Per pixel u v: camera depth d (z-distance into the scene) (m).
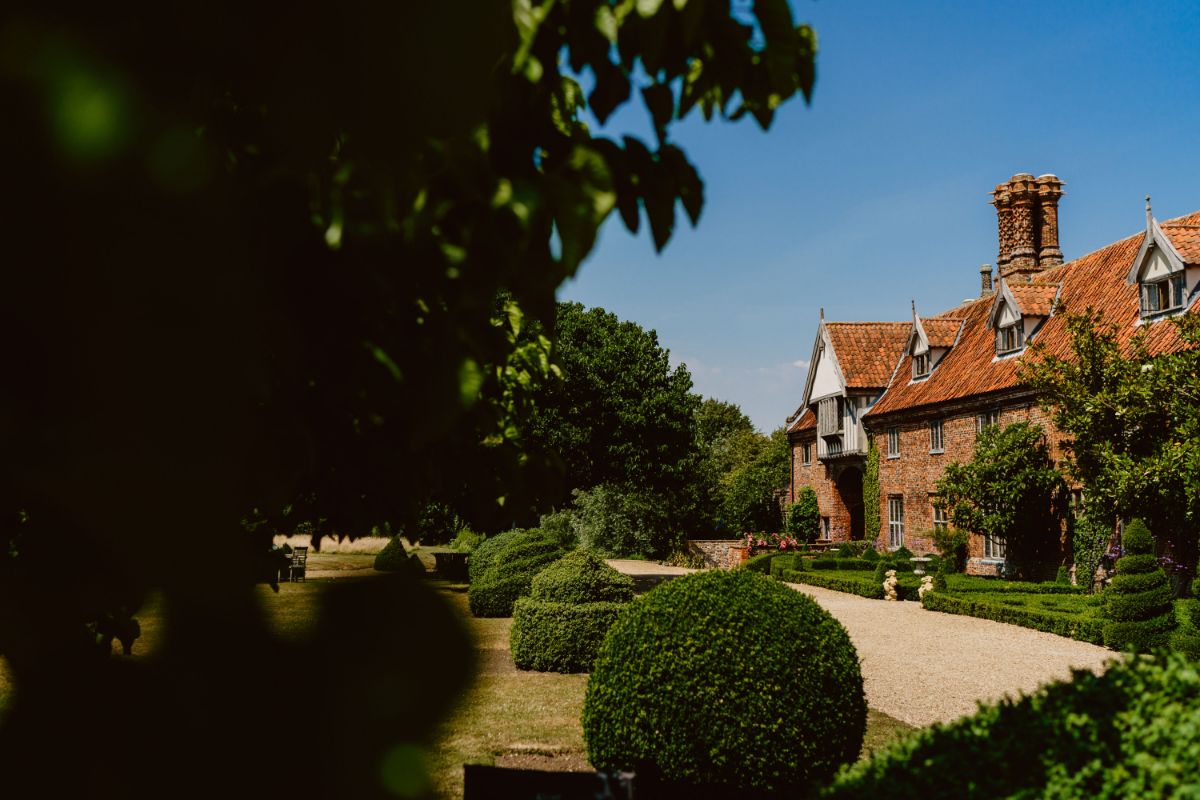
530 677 11.99
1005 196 30.30
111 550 2.11
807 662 6.42
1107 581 19.77
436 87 1.54
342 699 2.18
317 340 2.16
